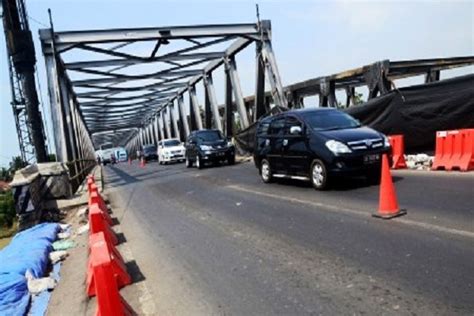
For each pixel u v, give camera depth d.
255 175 15.95
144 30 22.44
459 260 4.67
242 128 28.17
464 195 7.71
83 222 10.48
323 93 20.95
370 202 8.25
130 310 4.16
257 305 4.25
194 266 5.74
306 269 5.04
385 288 4.21
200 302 4.52
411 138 13.27
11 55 16.09
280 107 21.44
